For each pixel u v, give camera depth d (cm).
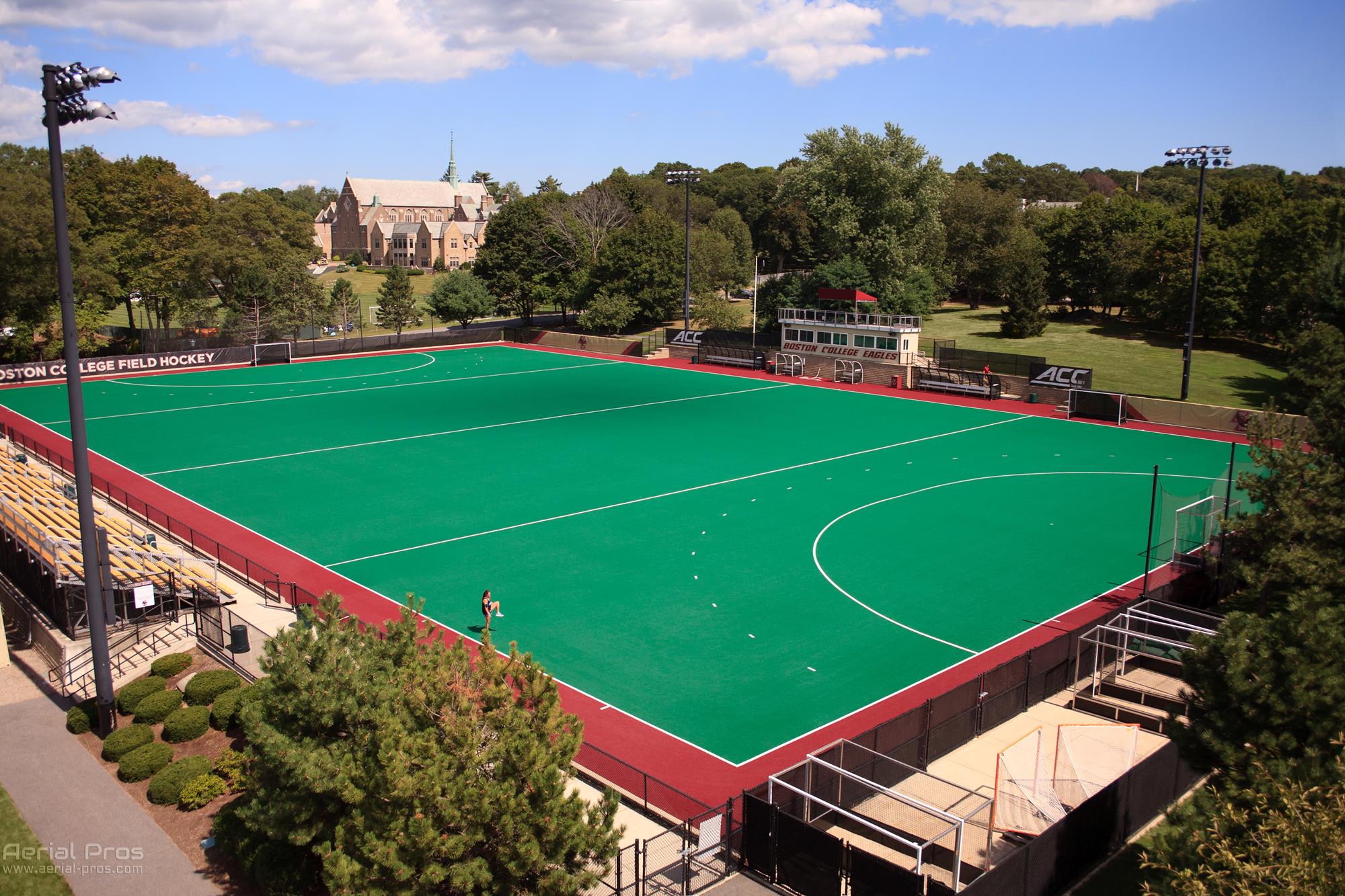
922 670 2784
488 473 5062
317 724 1658
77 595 2916
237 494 4653
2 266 8169
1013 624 3106
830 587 3438
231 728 2383
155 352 8962
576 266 12606
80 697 2662
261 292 10369
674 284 11281
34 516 3716
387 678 1767
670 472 5069
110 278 9025
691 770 2262
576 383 8138
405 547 3872
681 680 2730
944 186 10550
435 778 1442
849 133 10175
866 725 2470
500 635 3033
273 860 1739
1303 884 1124
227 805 2000
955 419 6519
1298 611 1588
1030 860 1650
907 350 7869
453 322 13562
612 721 2500
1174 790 2047
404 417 6606
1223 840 1270
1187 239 9575
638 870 1784
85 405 7012
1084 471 5053
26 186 8375
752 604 3278
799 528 4116
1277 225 8800
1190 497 3841
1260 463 2638
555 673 2767
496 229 12306
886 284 10138
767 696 2631
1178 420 6197
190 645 2864
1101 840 1825
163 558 3259
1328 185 14688
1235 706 1566
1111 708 2445
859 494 4625
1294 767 1441
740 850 1870
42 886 1823
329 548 3866
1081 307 11550
